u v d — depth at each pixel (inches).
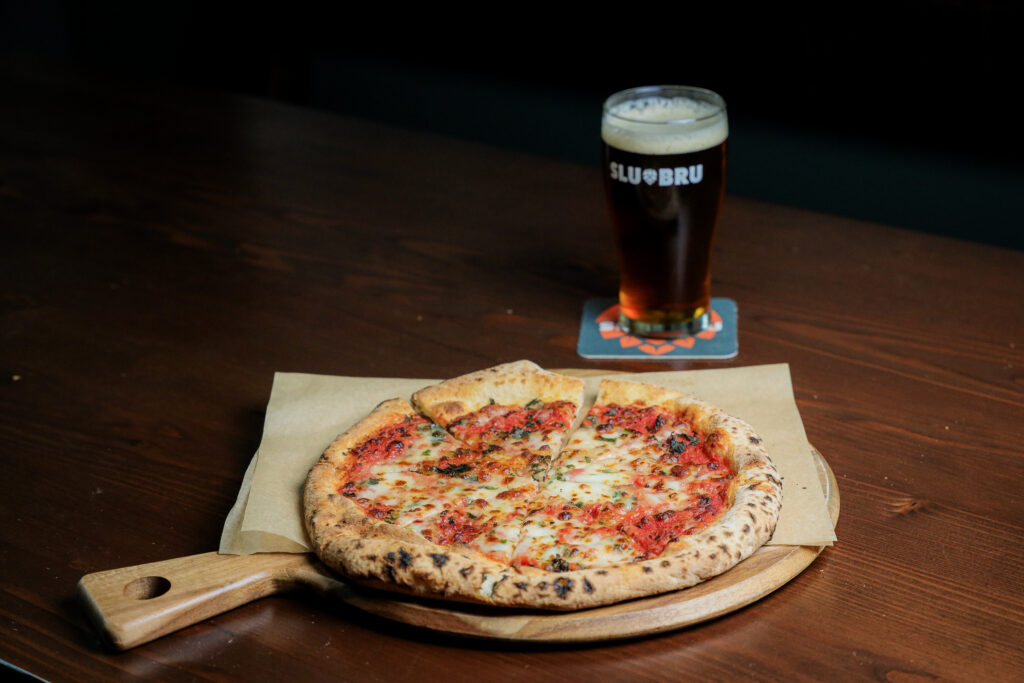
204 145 51.0
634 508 29.6
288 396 33.9
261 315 39.8
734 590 28.0
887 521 30.5
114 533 31.0
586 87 85.7
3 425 35.0
